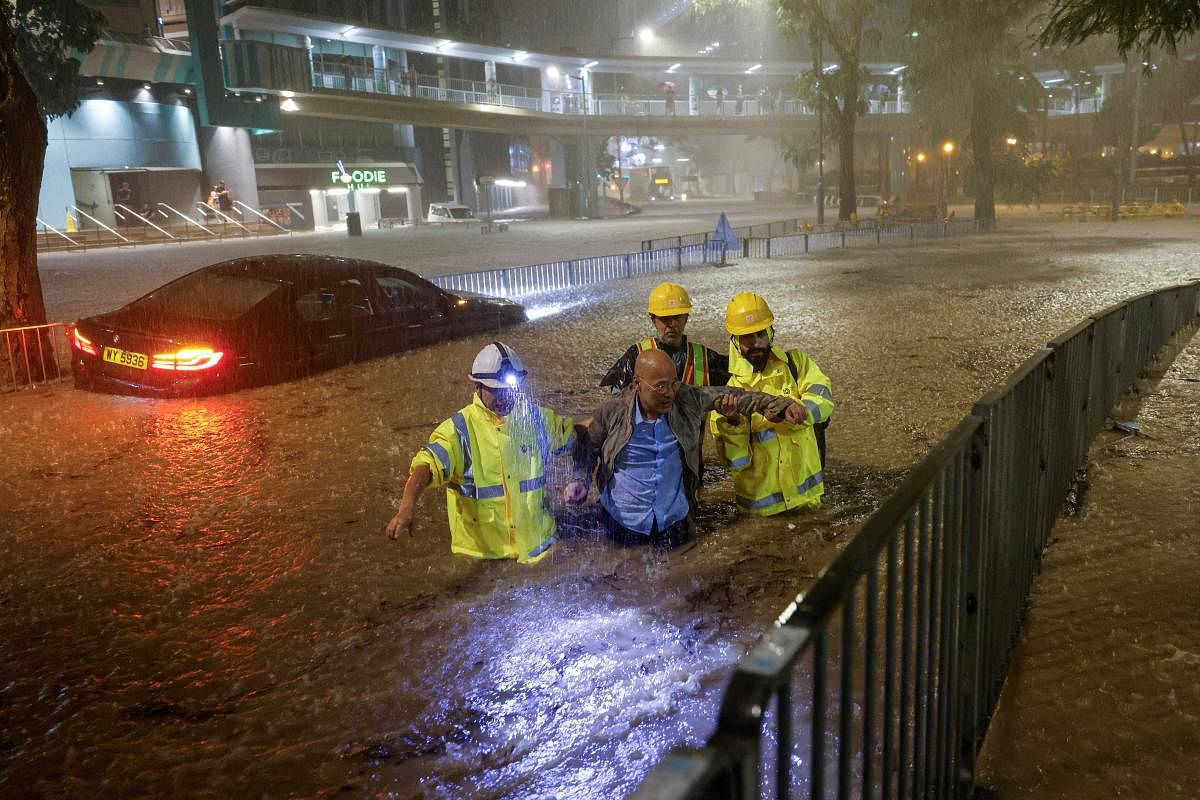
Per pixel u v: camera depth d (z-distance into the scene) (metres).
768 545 4.49
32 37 30.25
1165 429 6.45
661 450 4.39
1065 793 2.50
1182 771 2.56
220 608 3.95
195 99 41.47
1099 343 6.08
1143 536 4.36
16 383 9.18
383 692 3.19
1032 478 3.68
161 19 41.06
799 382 4.79
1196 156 55.28
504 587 4.03
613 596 3.92
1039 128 63.81
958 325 12.22
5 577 4.34
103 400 8.44
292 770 2.75
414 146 56.28
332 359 9.56
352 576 4.24
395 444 6.69
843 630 1.49
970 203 63.59
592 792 2.60
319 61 46.34
